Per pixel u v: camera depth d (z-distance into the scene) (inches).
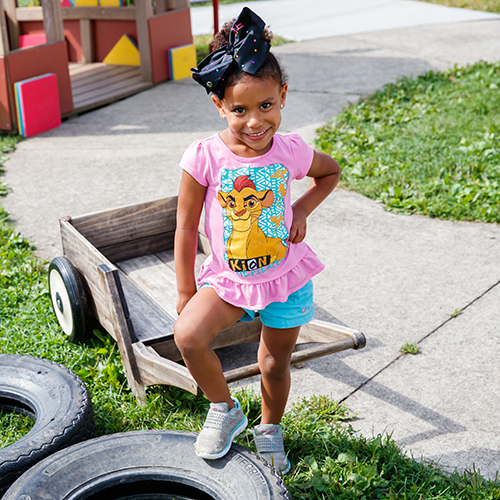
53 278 153.3
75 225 158.4
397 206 226.1
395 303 169.0
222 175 92.9
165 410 129.0
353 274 183.9
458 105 325.7
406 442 120.8
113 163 275.7
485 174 242.5
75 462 98.7
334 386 138.0
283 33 514.6
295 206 101.9
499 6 579.8
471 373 140.9
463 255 192.7
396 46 459.8
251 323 140.7
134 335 129.8
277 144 95.0
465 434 122.6
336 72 401.4
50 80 315.9
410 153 266.8
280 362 104.7
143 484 101.1
